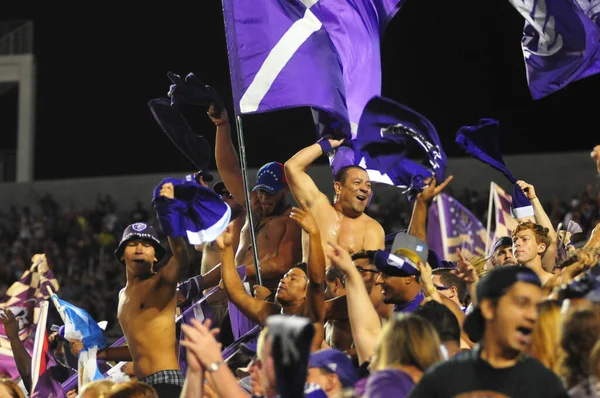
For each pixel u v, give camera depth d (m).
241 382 10.51
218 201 11.34
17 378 15.34
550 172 41.94
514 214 13.14
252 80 13.12
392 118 11.90
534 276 6.48
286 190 14.91
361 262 10.89
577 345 6.73
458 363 6.47
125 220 45.38
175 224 11.05
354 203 12.66
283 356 5.84
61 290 39.19
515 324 6.37
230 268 11.46
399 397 6.96
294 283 11.14
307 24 13.34
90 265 42.69
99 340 14.04
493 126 12.55
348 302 8.70
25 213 47.31
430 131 11.70
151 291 11.88
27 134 52.66
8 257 44.59
